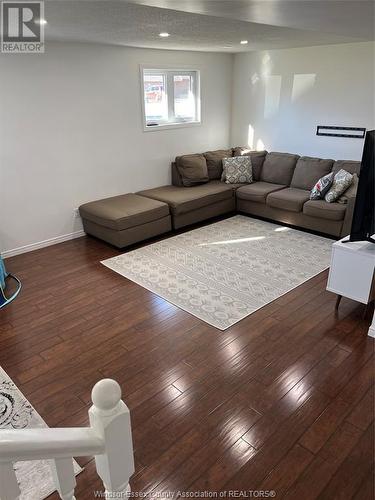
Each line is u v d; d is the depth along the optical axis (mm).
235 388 2332
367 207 2799
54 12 2418
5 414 2160
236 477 1798
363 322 2963
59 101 4203
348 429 2037
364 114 4773
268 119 5809
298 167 5211
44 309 3238
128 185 5172
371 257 2779
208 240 4605
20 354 2682
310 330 2879
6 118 3881
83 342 2799
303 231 4824
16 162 4074
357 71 4668
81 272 3881
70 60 4160
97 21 2816
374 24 2625
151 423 2096
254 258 4086
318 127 5250
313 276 3682
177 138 5582
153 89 5211
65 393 2318
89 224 4676
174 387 2352
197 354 2645
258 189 5230
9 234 4234
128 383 2391
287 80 5387
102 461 917
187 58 5320
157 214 4566
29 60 3869
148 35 3682
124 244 4332
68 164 4488
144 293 3449
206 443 1972
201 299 3326
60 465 895
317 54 4953
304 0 1750
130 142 5008
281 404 2207
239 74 5965
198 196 4965
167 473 1820
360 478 1783
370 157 2646
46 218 4484
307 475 1800
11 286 3633
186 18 2785
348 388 2312
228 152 6027
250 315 3084
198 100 5695
